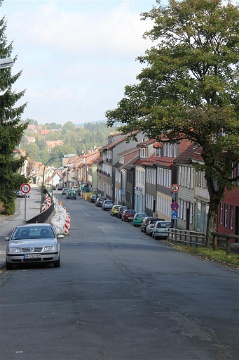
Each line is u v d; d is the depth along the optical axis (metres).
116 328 9.80
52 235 22.80
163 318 10.68
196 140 34.16
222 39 33.38
